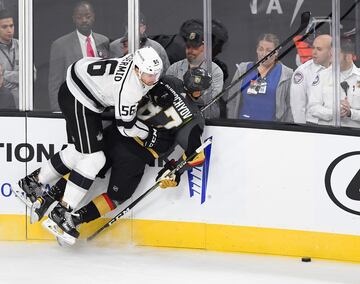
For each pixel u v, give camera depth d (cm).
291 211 1695
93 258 1691
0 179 1781
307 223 1691
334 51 1678
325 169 1669
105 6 1753
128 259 1686
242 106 1738
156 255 1717
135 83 1562
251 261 1678
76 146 1673
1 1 1759
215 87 1744
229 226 1731
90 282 1534
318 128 1664
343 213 1667
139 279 1557
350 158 1655
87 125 1647
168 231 1762
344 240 1672
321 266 1647
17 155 1775
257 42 1717
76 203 1680
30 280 1542
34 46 1773
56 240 1794
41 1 1761
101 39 1766
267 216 1709
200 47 1741
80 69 1638
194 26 1734
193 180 1738
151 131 1639
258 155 1703
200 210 1742
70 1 1756
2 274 1575
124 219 1775
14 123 1772
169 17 1739
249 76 1725
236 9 1716
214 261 1677
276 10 1702
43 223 1673
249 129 1702
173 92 1664
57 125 1766
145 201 1762
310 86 1702
